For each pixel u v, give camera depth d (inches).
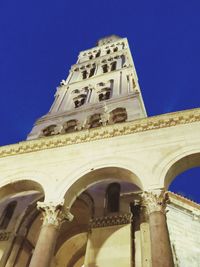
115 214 827.4
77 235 1012.5
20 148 871.1
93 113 1267.2
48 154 824.3
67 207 686.5
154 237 530.3
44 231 625.3
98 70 1815.9
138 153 714.8
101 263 722.2
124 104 1250.0
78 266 1080.2
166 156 680.4
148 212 586.9
